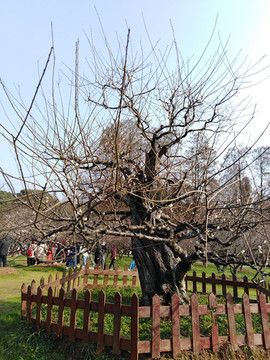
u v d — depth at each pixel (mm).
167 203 6898
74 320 5469
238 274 18047
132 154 7789
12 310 7566
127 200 7762
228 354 4992
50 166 3918
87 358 4922
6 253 15688
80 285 9805
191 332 5340
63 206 6066
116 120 4180
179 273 7207
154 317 4824
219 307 5285
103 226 6477
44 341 5609
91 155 4781
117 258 28328
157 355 4719
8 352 5281
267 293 6477
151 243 7465
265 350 5301
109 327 6141
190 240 15812
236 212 6879
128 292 9672
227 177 6566
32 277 13883
